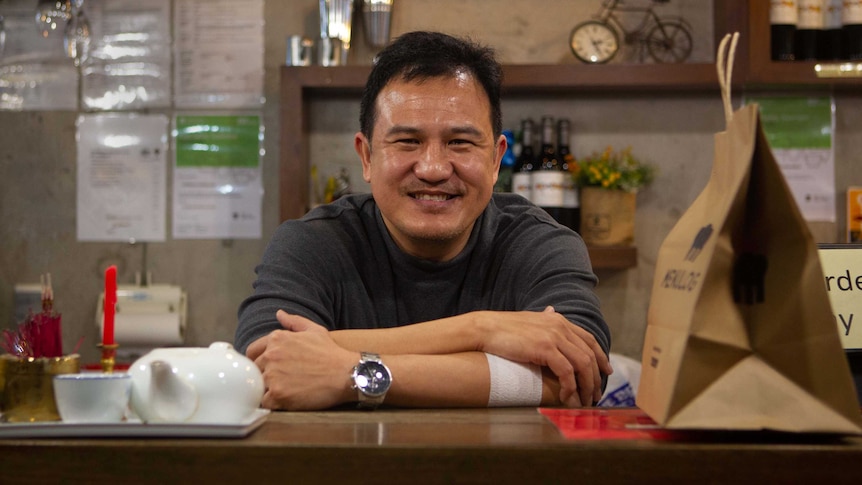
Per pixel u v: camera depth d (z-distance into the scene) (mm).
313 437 841
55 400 890
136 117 3350
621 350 3250
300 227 1654
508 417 1031
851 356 1139
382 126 1497
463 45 1501
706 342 818
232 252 3330
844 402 803
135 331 3225
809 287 815
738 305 834
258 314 1460
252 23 3342
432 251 1602
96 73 3359
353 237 1675
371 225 1679
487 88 1520
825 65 2938
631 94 3256
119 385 857
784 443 812
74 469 781
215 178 3332
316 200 3232
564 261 1604
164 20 3354
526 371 1278
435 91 1468
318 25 3332
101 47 3359
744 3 2967
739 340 828
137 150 3346
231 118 3338
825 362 811
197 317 3322
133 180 3342
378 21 3150
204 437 832
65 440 808
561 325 1340
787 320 823
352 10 3154
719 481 777
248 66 3340
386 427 923
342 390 1179
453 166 1483
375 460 777
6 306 3332
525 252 1669
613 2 3275
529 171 3104
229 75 3342
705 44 3273
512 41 3301
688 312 821
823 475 777
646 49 3256
